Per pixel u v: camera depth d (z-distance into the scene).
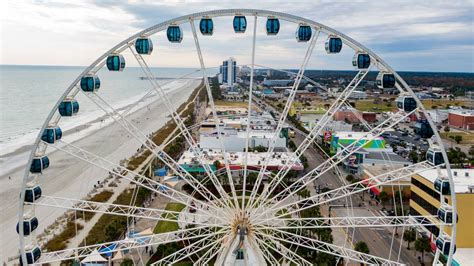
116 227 68.75
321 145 140.88
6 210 85.12
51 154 136.25
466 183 67.00
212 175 45.97
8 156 135.38
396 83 39.31
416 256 64.25
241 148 129.62
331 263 57.56
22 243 36.22
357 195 94.69
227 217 43.06
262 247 51.41
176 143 139.50
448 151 126.00
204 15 39.34
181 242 62.12
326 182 104.50
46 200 89.62
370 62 39.34
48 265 58.56
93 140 163.12
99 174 112.38
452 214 37.41
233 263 39.41
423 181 72.50
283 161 108.50
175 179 97.12
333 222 73.38
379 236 72.56
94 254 56.16
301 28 39.69
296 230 62.22
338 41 39.47
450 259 37.41
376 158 110.88
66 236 70.69
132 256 62.56
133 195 88.19
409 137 169.25
